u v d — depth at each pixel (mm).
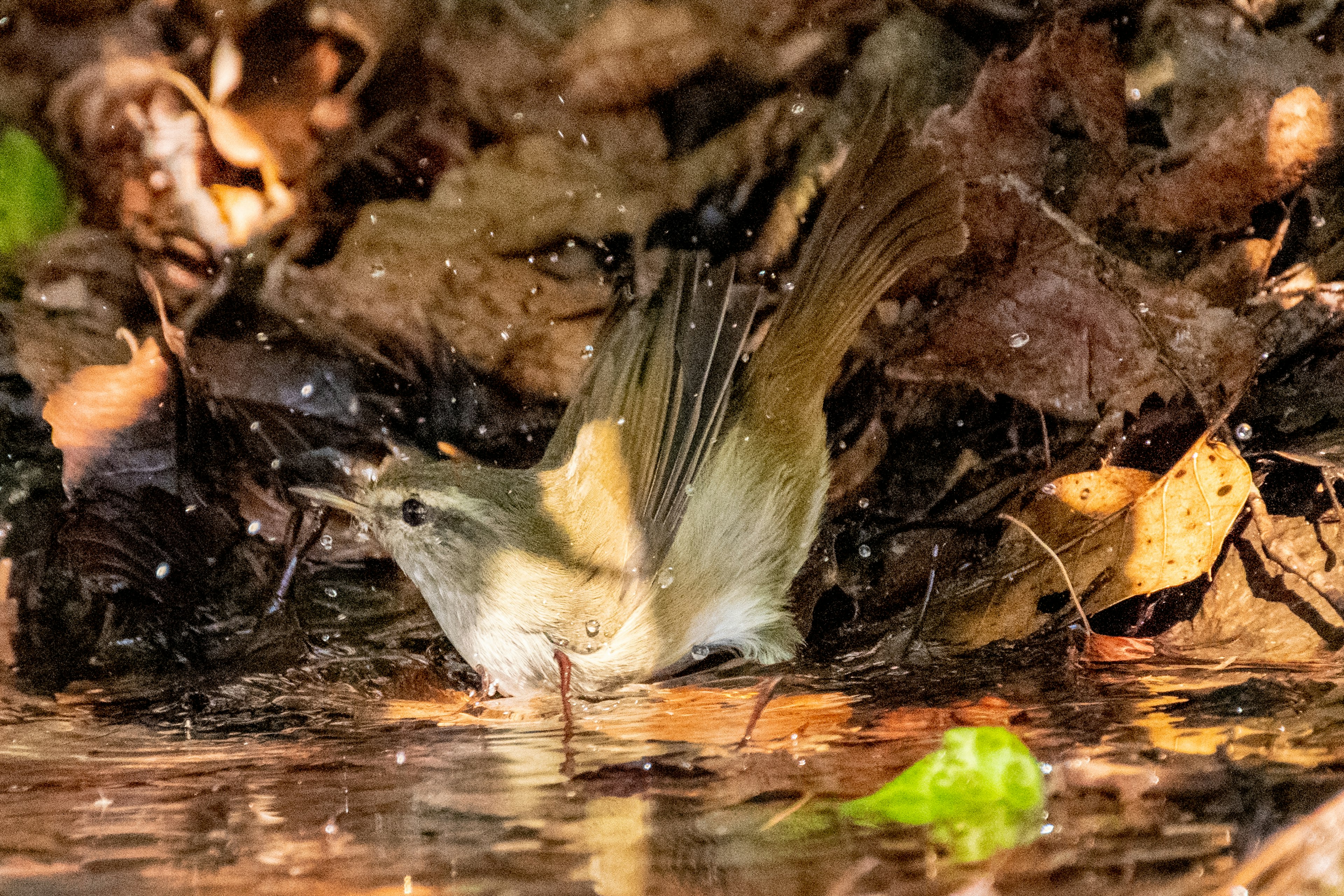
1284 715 6336
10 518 9695
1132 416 9625
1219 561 8734
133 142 11250
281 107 11320
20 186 10930
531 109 11227
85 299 10789
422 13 11367
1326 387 9430
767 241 10789
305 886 4305
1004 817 4836
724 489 8312
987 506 9359
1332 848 4078
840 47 11070
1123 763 5516
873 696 7656
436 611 8148
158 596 9562
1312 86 10180
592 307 10719
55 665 8984
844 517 9703
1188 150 10227
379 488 8016
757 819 4984
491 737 7051
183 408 10289
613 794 5500
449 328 10695
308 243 11070
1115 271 9820
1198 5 10492
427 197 11164
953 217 8953
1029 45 10453
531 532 7867
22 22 11445
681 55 11141
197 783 6043
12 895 4281
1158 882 4043
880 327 10164
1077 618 8695
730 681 8508
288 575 9430
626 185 11039
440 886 4242
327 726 7523
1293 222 10078
